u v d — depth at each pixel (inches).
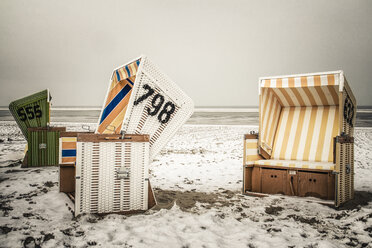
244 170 192.5
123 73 180.9
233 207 161.9
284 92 221.6
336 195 158.7
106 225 124.4
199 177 253.8
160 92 158.7
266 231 124.7
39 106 307.3
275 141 228.5
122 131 144.9
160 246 105.2
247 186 195.2
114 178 140.3
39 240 107.9
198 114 1782.7
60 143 186.5
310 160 210.2
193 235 117.3
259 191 191.5
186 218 138.8
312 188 174.1
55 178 236.5
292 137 224.1
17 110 300.2
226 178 249.9
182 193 194.1
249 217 144.7
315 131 218.2
